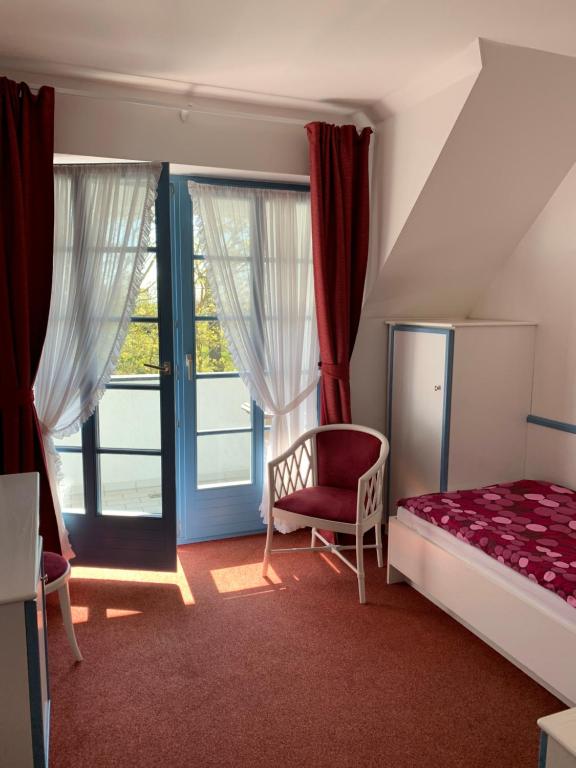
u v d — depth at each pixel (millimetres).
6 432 2920
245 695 2330
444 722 2186
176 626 2801
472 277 3705
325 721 2191
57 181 3039
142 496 3270
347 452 3355
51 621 2846
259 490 3846
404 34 2418
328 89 3059
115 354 3102
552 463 3379
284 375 3674
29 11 2215
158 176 3012
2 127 2742
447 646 2645
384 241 3457
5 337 2852
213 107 3182
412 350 3543
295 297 3621
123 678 2428
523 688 2367
